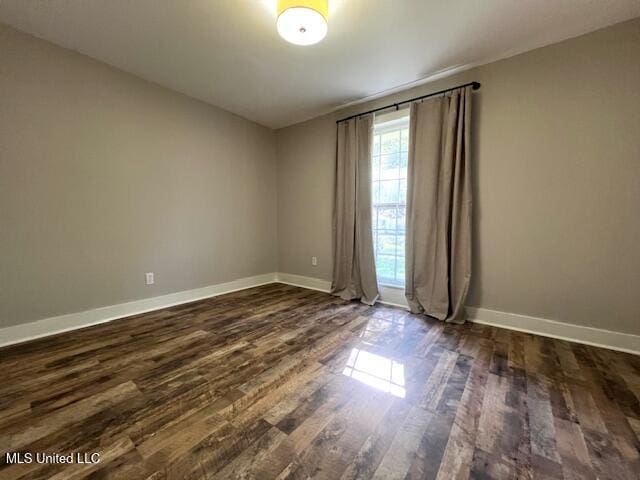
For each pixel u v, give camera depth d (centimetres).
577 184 217
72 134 239
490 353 203
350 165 342
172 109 308
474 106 258
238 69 264
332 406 145
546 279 232
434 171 274
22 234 218
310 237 403
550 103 224
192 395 153
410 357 197
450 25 201
